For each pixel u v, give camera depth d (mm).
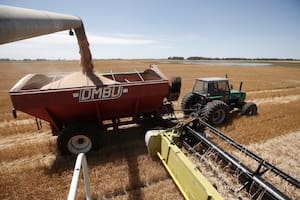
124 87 4805
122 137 5848
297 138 5977
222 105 6402
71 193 1596
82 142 4863
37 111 4219
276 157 4891
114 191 3564
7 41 1526
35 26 1986
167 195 3439
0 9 1459
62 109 4461
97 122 5238
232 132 6160
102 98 4652
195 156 4391
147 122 5867
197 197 2703
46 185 3734
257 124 6879
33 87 4738
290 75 28484
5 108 9570
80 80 4816
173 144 3895
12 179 3900
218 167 4016
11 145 5562
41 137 6129
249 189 3238
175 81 5789
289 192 3578
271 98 11727
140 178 3873
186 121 4789
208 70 36594
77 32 4750
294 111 8555
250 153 3424
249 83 18672
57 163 4488
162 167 4223
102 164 4391
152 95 5184
